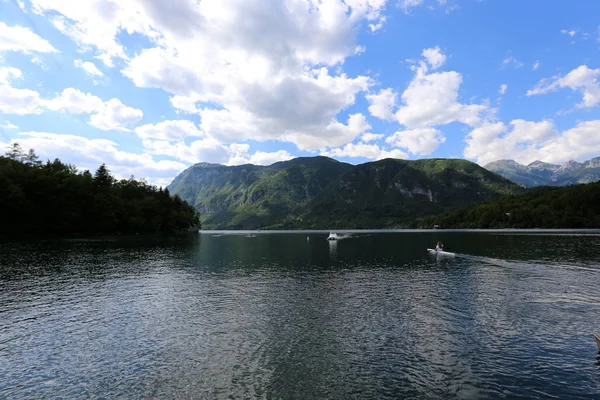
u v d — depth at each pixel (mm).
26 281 44438
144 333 25234
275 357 20797
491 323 27031
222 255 80375
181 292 38812
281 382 17719
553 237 125562
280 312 30484
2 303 33812
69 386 17547
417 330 25453
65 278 46906
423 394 16531
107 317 29250
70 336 24734
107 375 18672
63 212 127312
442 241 120625
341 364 19781
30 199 120625
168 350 22000
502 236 140625
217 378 18188
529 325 26469
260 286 42062
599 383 17500
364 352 21484
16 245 91188
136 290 39844
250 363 20000
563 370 18922
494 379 17984
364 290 39344
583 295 36219
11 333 25391
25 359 20859
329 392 16734
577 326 26188
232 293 38219
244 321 27875
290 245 116938
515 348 22016
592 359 20297
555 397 16219
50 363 20266
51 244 96938
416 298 35281
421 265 59719
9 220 114188
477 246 95375
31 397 16562
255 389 17031
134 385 17547
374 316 29031
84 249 85688
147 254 80438
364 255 78250
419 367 19375
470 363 19859
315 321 27734
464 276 48062
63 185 130125
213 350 21938
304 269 56344
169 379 18125
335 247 104938
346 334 24703
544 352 21344
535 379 17938
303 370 19047
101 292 38781
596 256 68500
